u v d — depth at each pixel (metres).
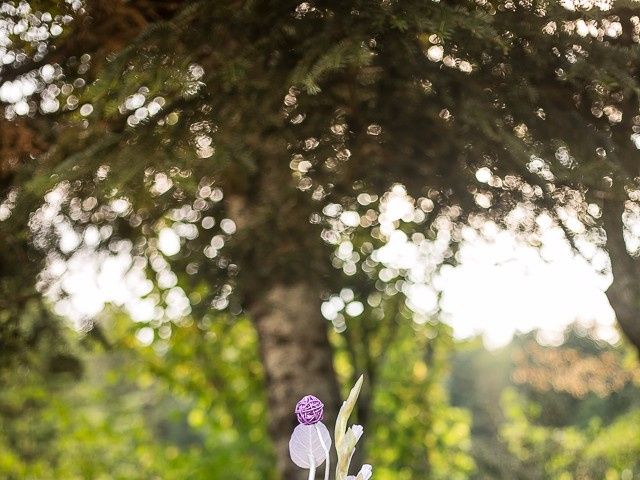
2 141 3.90
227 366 10.39
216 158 3.18
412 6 2.73
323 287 5.05
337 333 7.69
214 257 4.63
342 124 3.66
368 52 2.70
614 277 3.54
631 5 2.84
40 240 4.29
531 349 13.11
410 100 3.41
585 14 2.82
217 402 10.52
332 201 4.34
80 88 3.71
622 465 12.98
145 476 11.49
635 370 12.05
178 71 2.83
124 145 3.12
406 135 3.62
